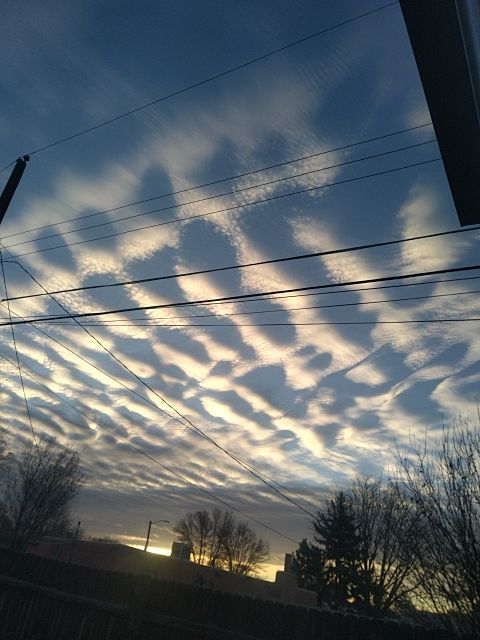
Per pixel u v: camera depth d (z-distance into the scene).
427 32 3.81
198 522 79.75
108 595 10.07
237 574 37.97
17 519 45.00
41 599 10.75
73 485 46.69
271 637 7.96
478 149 4.42
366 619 7.32
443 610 7.08
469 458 7.49
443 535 7.04
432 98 4.20
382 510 26.16
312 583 47.50
